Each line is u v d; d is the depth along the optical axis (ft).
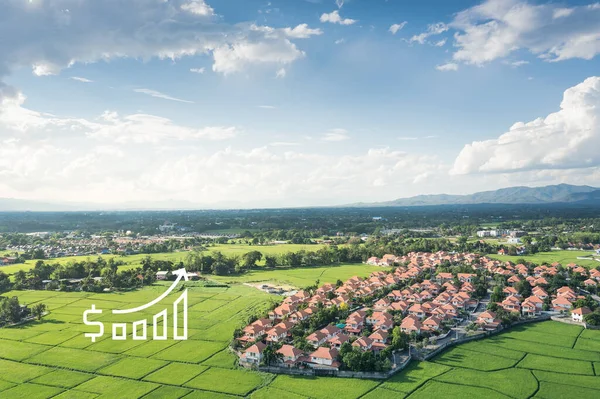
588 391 412.77
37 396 419.95
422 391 415.85
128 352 529.45
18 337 587.27
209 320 654.53
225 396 413.18
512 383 431.02
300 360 485.15
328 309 647.56
